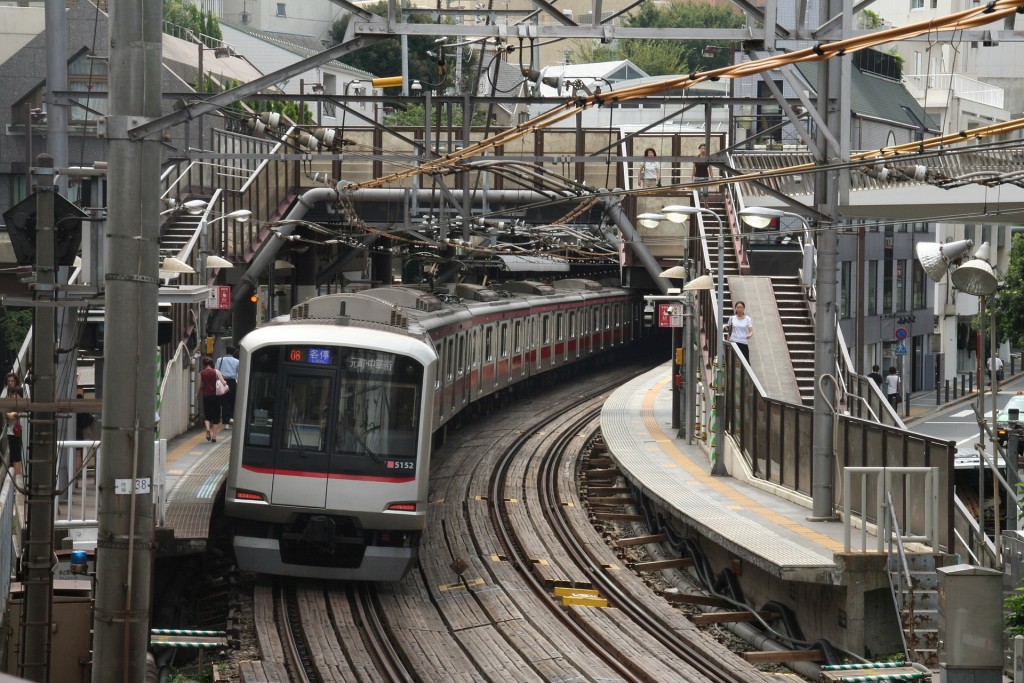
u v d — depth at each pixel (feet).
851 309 542.57
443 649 184.14
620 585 228.02
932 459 190.29
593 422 428.97
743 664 176.76
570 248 449.89
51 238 144.36
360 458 211.82
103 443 128.06
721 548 233.76
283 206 463.83
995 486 178.19
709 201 433.48
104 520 128.06
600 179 493.77
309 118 372.79
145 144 127.44
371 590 219.00
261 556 212.43
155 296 128.26
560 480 328.70
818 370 222.69
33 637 144.77
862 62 566.36
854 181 296.30
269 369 213.87
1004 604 158.30
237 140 445.37
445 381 346.95
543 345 501.56
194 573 224.53
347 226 433.48
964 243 175.73
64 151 220.23
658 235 476.13
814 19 513.86
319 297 239.30
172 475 255.29
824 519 221.87
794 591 204.13
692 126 619.26
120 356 127.03
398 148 486.79
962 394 610.24
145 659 129.59
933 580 182.80
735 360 281.95
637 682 167.43
